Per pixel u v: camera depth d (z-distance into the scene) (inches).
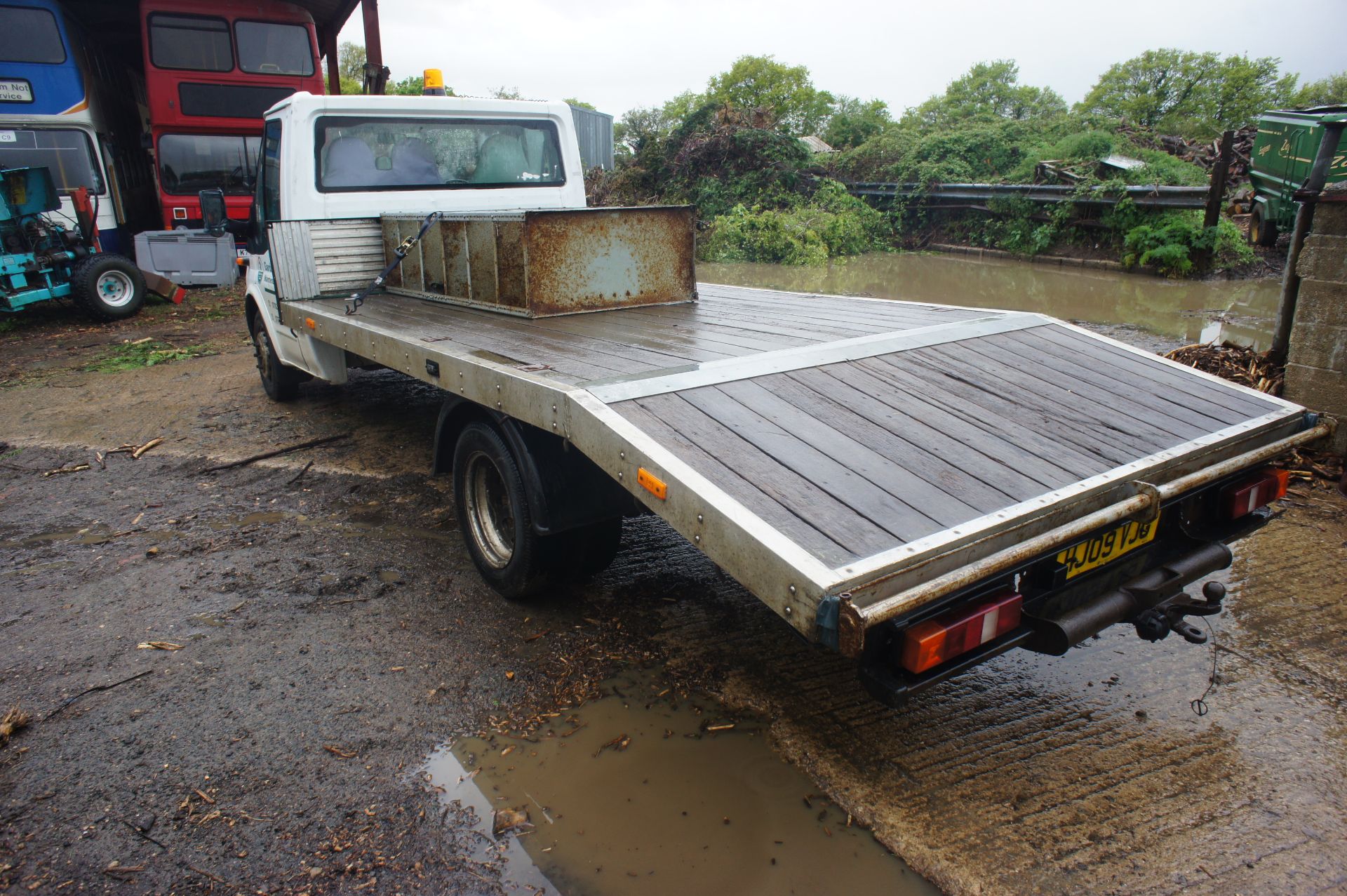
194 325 400.8
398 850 84.0
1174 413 106.3
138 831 86.3
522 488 120.6
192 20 431.2
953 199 765.9
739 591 137.6
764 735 101.8
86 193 413.4
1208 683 111.0
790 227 691.4
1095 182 620.1
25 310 438.9
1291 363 189.2
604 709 106.7
